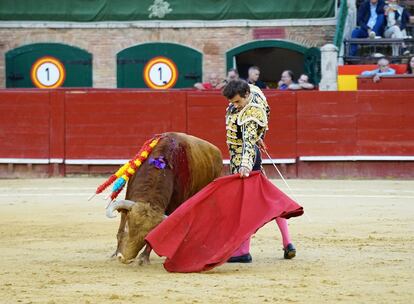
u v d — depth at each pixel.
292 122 29.50
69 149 30.03
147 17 36.91
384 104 29.41
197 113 29.55
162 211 13.23
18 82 37.31
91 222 19.47
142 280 12.41
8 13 37.19
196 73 36.94
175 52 36.97
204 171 14.34
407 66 31.16
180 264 13.12
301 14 36.41
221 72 36.88
